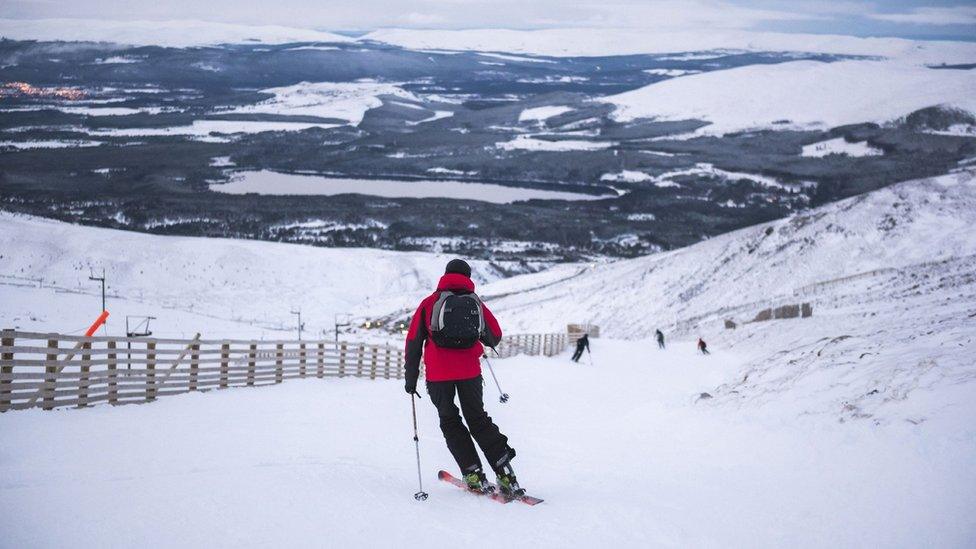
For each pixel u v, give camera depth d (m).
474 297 6.67
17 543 4.71
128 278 172.62
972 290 37.84
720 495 6.72
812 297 57.56
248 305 153.62
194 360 14.98
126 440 8.66
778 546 5.14
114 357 12.74
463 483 7.01
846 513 5.67
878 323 29.12
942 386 8.48
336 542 5.15
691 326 61.84
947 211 78.56
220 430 9.86
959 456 6.32
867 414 8.46
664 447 9.73
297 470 7.35
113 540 4.89
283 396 15.07
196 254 184.50
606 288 90.94
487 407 16.05
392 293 172.25
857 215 82.44
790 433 8.88
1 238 184.62
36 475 6.64
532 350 37.28
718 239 98.25
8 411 10.73
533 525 5.83
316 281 178.38
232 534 5.15
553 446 10.42
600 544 5.33
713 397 12.93
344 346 21.53
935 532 4.97
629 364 30.28
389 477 7.56
